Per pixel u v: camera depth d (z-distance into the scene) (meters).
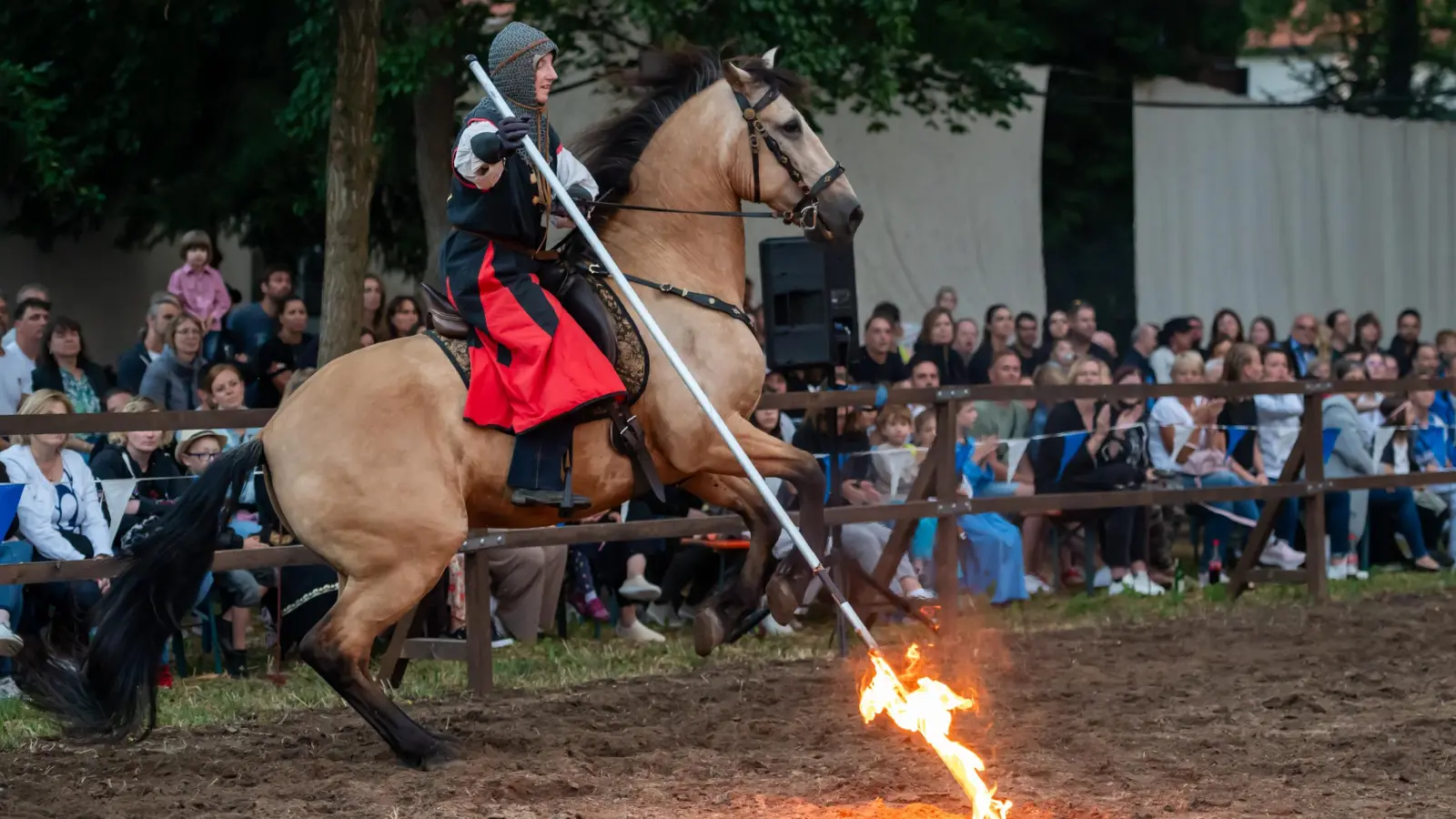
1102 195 17.03
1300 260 16.92
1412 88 20.42
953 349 12.08
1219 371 12.91
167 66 12.24
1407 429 12.48
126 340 14.64
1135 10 17.28
